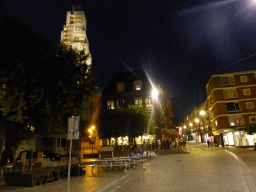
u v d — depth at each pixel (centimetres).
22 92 920
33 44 1041
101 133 2880
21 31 1020
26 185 853
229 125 4022
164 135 4916
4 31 985
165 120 5028
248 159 1571
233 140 3962
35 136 2325
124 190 784
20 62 946
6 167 1189
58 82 1005
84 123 3189
